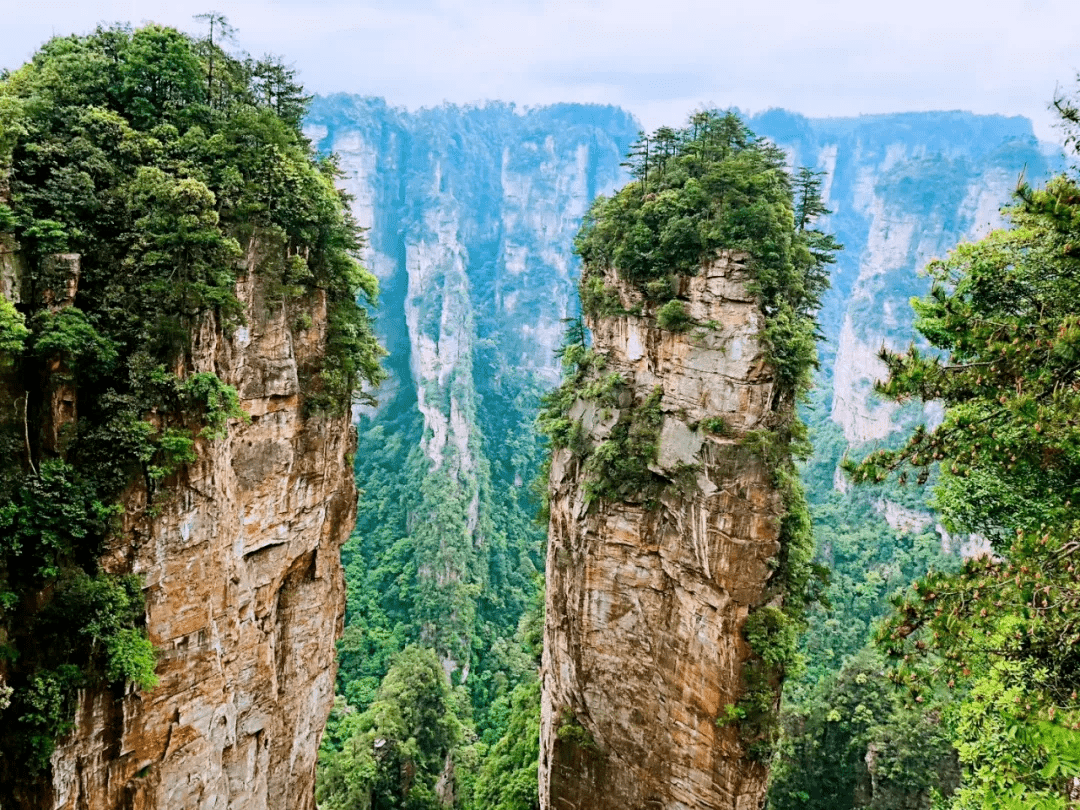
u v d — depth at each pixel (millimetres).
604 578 32562
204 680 22891
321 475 28219
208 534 22453
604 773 33156
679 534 29719
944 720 18500
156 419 21062
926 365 13906
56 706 18812
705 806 29672
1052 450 12320
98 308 20984
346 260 28547
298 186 25391
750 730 27641
